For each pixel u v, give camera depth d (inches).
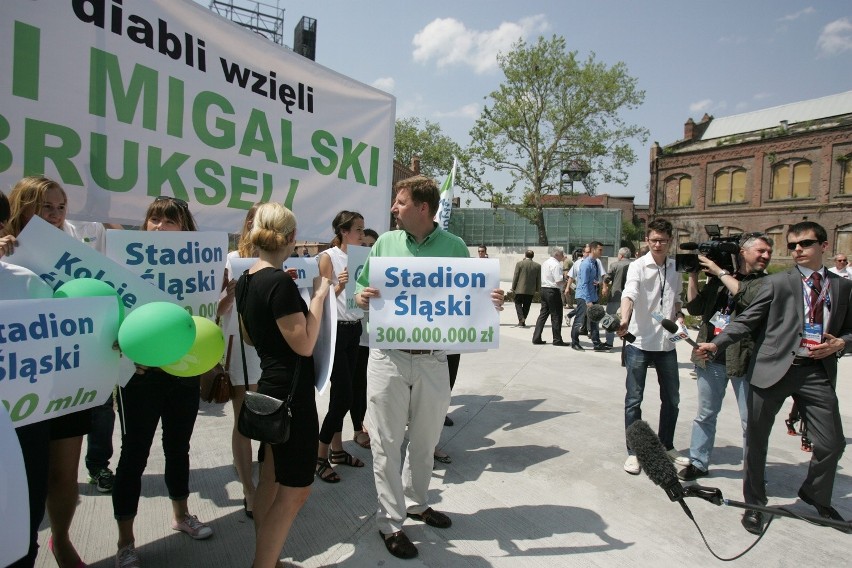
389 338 109.5
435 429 116.2
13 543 59.8
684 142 1476.4
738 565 109.6
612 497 138.6
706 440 148.9
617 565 108.1
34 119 103.7
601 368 297.4
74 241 88.4
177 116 128.1
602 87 1129.4
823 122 1219.2
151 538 110.0
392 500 109.8
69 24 107.6
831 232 1208.2
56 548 93.9
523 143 1210.0
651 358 156.2
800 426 189.5
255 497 96.3
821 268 124.0
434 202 116.6
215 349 92.2
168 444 106.5
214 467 147.0
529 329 462.9
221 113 137.6
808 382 122.6
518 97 1167.6
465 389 246.5
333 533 116.0
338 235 159.0
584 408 218.1
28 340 72.7
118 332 82.7
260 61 146.3
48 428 79.3
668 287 153.3
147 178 123.0
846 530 71.2
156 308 82.4
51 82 105.6
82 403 81.4
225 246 116.6
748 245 140.9
